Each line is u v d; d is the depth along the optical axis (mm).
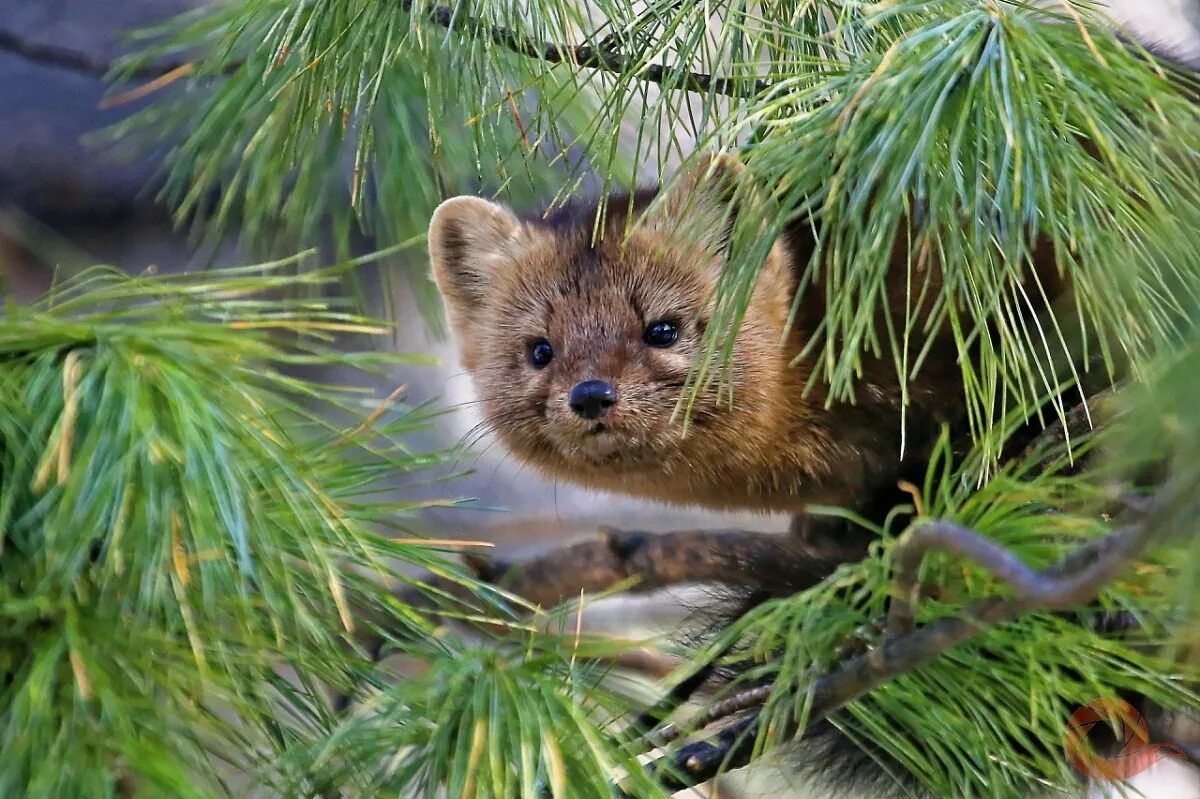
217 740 2729
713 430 2887
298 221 2898
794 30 2791
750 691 2775
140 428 2713
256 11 2846
